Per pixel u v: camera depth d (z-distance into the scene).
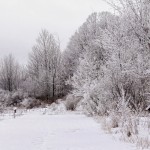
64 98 44.72
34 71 59.78
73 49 59.81
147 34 10.27
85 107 21.83
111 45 13.38
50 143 8.78
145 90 13.98
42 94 52.59
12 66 65.38
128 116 11.20
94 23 53.00
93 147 7.89
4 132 12.16
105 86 17.22
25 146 8.42
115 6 11.20
